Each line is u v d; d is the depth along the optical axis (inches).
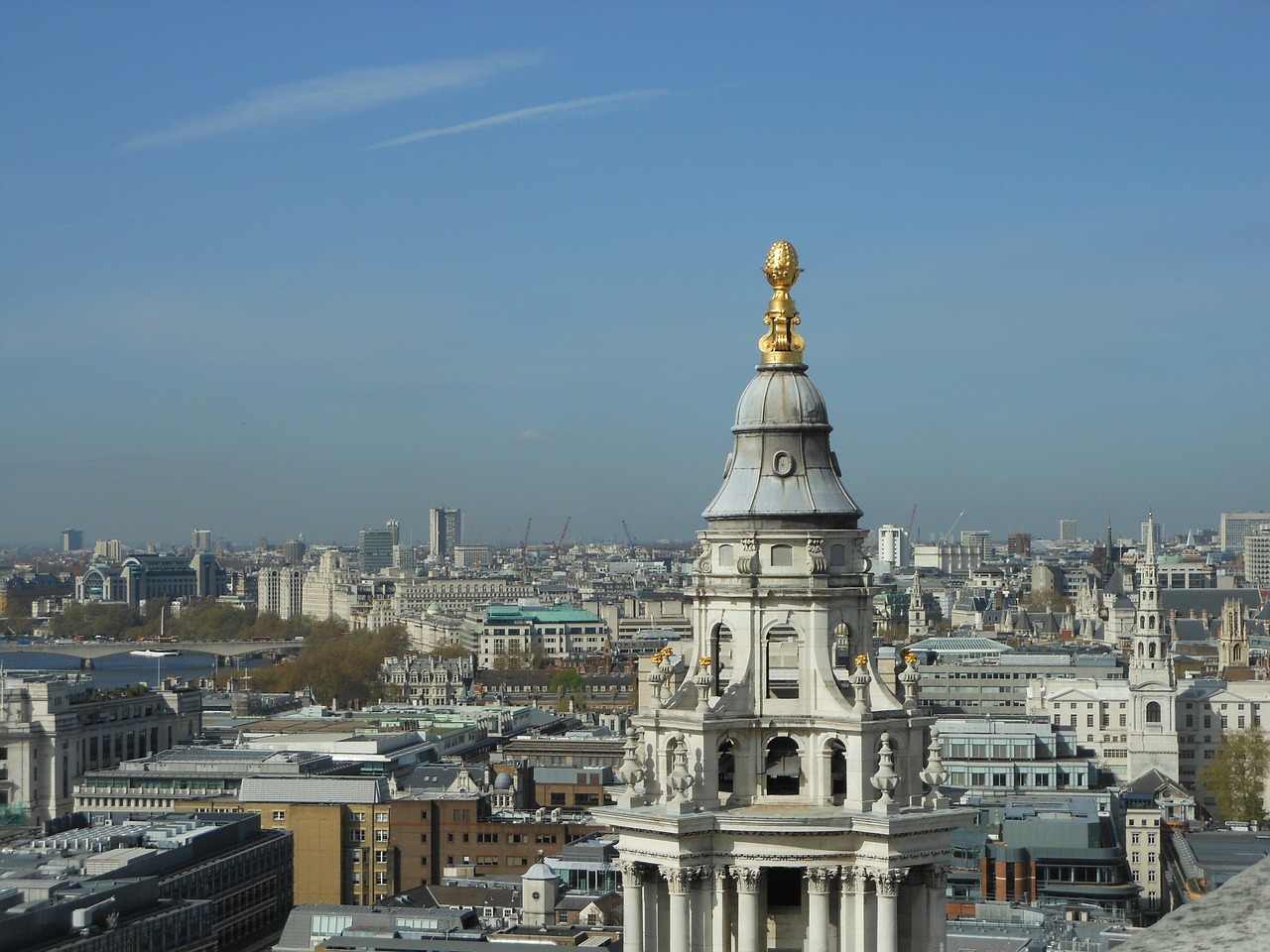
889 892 2541.8
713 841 2573.8
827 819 2539.4
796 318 2746.1
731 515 2674.7
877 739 2598.4
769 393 2711.6
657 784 2657.5
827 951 2571.4
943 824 2571.4
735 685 2630.4
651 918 2630.4
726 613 2667.3
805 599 2632.9
